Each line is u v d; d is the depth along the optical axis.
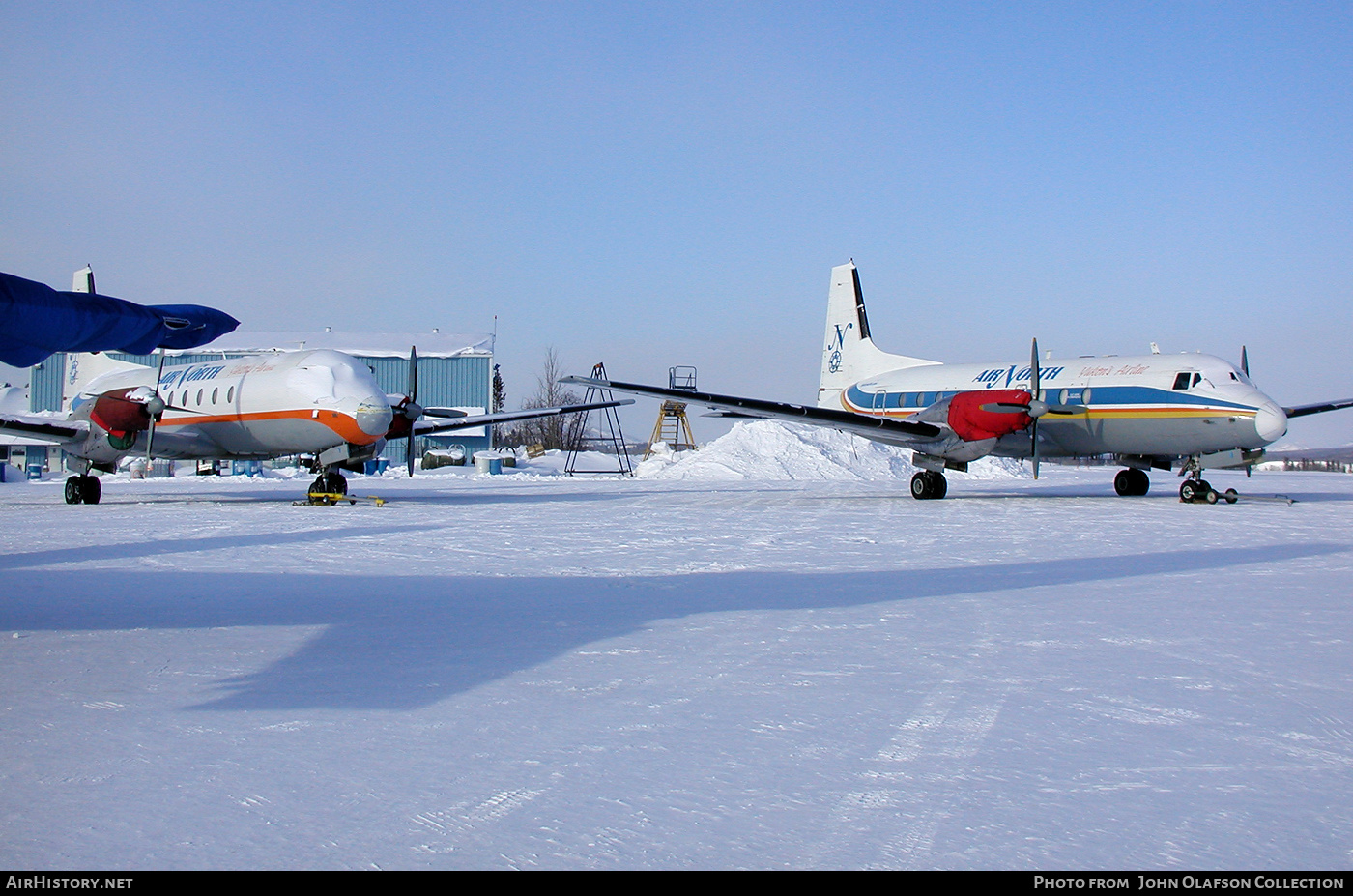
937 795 3.66
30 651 6.01
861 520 16.05
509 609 7.57
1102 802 3.59
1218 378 20.80
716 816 3.47
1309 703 4.87
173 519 16.72
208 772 3.88
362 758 4.06
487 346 59.75
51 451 51.69
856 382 29.44
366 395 20.70
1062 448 23.14
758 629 6.76
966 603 7.82
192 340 6.25
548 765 3.99
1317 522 15.76
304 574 9.59
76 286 15.08
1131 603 7.81
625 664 5.73
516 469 49.44
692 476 39.97
